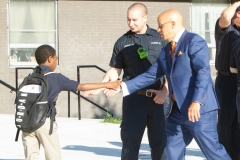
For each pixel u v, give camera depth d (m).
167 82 5.88
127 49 6.38
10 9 15.52
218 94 6.98
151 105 6.37
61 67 15.66
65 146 9.11
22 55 15.60
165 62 5.74
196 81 5.41
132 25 6.34
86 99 14.31
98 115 15.82
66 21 15.66
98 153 8.52
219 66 6.95
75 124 11.70
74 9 15.69
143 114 6.36
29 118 5.42
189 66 5.52
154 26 16.05
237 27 6.84
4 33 15.43
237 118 6.96
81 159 8.04
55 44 15.73
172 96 5.73
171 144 5.76
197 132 5.57
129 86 5.91
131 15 6.33
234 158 7.06
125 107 6.39
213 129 5.61
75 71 15.71
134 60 6.36
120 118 13.02
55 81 5.55
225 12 6.64
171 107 5.73
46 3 15.67
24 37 15.60
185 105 5.56
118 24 15.83
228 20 6.66
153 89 6.36
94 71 15.77
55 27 15.71
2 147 8.91
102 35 15.78
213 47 16.86
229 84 6.89
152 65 5.96
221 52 6.89
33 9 15.63
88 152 8.60
